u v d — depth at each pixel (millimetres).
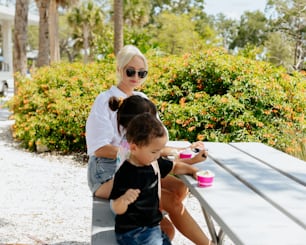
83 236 3678
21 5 11688
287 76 5977
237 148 3365
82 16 34875
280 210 1921
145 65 2963
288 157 3037
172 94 6129
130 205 2027
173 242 3562
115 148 2666
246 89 5656
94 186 2701
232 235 1619
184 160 2709
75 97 7055
